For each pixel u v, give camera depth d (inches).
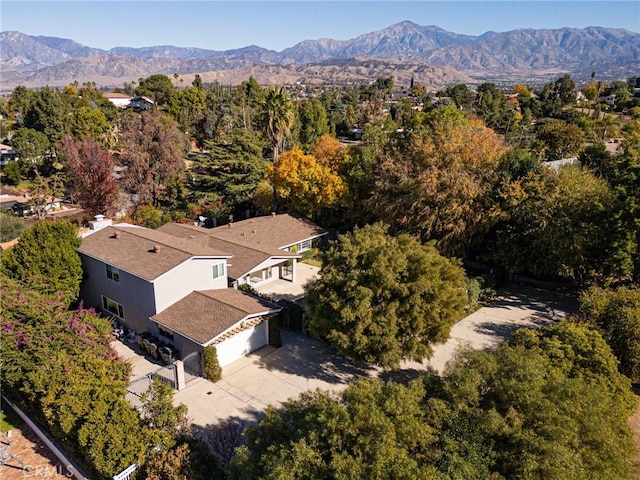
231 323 842.8
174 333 864.3
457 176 1192.2
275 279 1309.1
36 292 802.2
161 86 4722.0
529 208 1141.1
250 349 903.1
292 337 978.1
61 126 2773.1
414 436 426.6
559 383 477.1
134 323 961.5
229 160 1867.6
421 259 796.0
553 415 434.6
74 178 1803.6
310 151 1817.2
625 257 1027.9
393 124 2351.1
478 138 1301.7
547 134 2418.8
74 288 998.4
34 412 668.7
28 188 2317.9
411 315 757.3
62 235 1002.1
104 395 564.1
